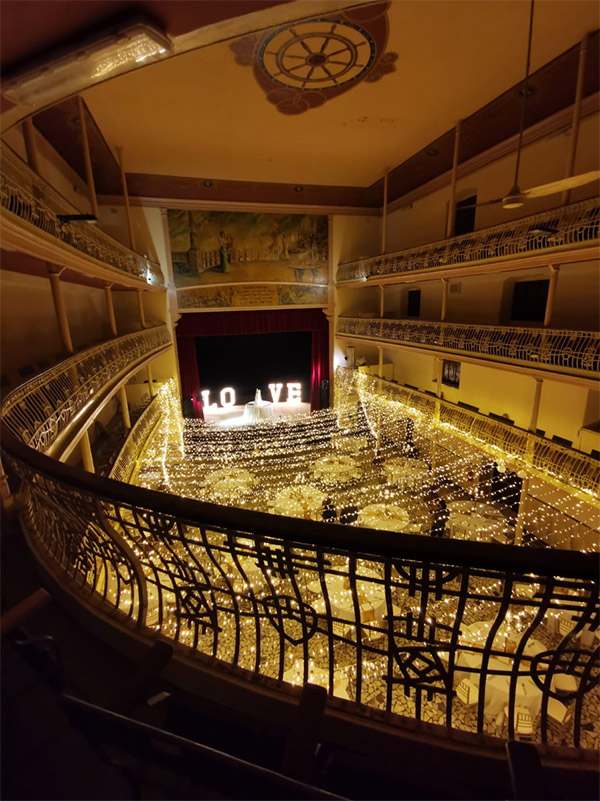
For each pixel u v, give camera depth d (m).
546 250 8.78
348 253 18.11
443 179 13.94
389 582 1.55
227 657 6.64
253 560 7.82
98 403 8.48
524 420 11.78
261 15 2.07
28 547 2.79
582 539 10.03
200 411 18.78
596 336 8.03
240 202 16.19
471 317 13.73
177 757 1.13
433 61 8.03
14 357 7.95
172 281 16.30
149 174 13.77
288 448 17.22
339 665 6.49
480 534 9.91
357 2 2.10
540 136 10.16
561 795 1.39
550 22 7.03
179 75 8.27
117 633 2.10
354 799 1.49
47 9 1.71
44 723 1.22
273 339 22.20
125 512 7.70
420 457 16.61
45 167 10.20
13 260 7.13
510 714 1.66
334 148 12.26
